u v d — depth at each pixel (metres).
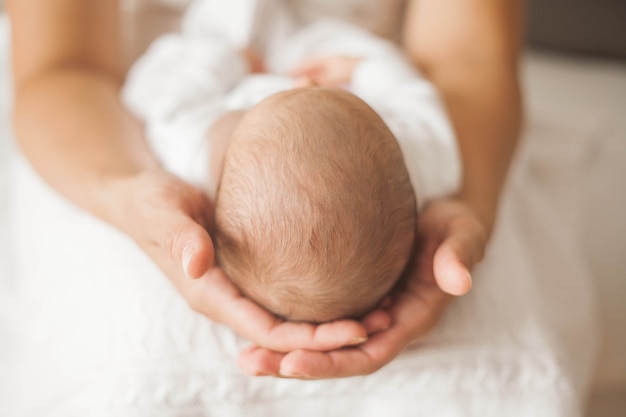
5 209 0.92
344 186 0.48
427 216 0.59
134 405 0.53
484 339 0.60
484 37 0.82
